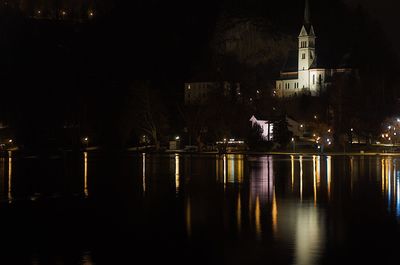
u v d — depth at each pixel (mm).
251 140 194750
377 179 92750
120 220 56594
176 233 50625
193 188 81688
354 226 53156
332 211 61031
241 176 98750
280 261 42094
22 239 49125
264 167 118688
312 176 98250
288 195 73750
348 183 87000
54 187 83562
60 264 42031
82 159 150000
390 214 59094
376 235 49469
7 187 83750
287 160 143750
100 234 50719
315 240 47812
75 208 64188
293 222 55000
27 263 42312
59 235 50500
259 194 74812
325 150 185375
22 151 189875
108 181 91375
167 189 80625
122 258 43281
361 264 41438
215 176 98812
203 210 61906
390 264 41469
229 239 48344
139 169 114375
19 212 61844
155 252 44781
